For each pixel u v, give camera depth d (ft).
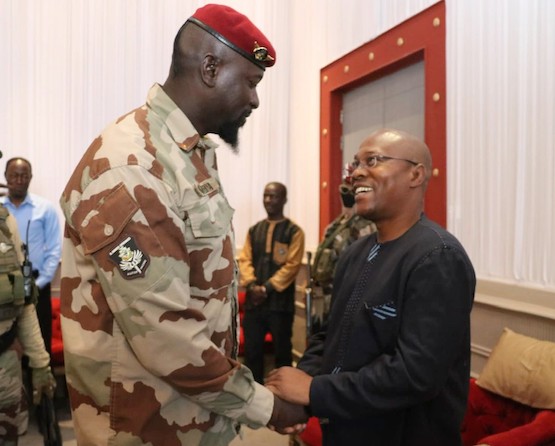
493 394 6.69
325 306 9.41
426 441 4.00
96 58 13.34
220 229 3.54
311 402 3.87
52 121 13.12
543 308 7.22
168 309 3.09
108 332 3.28
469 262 3.96
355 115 12.74
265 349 12.48
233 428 3.84
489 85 8.21
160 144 3.40
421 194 4.39
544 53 7.30
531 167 7.52
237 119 3.80
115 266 3.03
